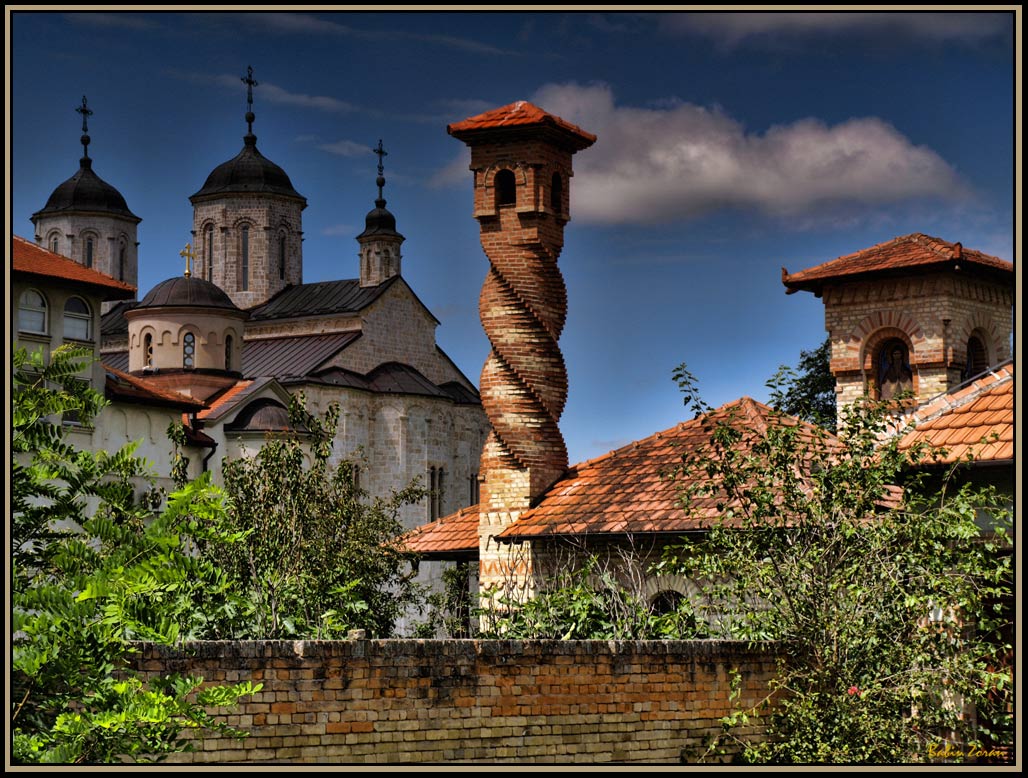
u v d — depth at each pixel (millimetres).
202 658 15930
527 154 32406
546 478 31766
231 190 99812
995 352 40969
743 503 21188
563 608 21750
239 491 31844
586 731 18359
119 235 105375
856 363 40406
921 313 39656
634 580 28125
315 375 85500
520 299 32281
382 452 87188
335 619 22062
